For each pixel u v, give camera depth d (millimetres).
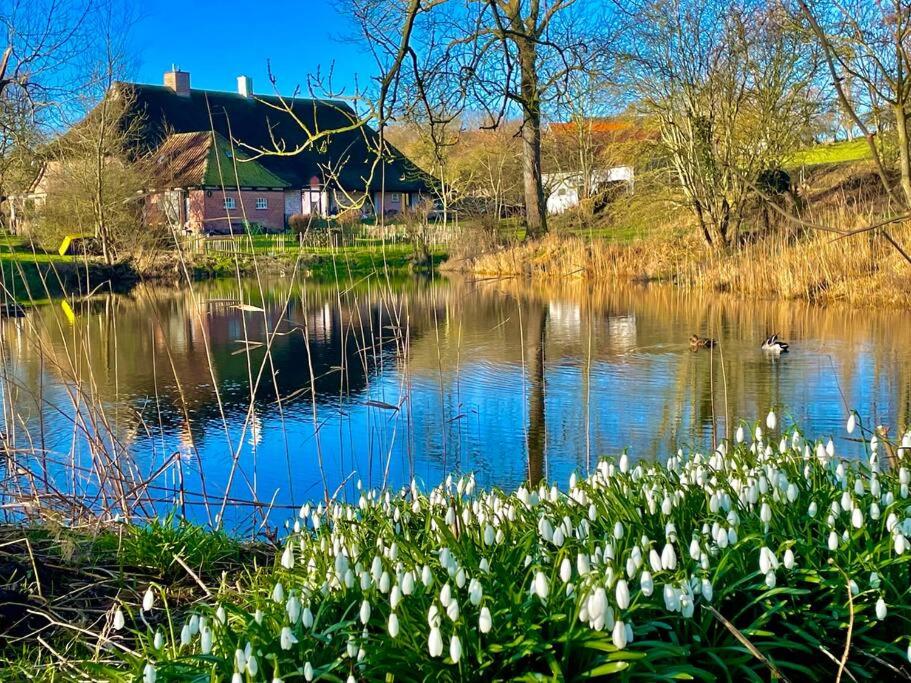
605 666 3740
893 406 12867
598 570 4070
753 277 28297
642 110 32438
